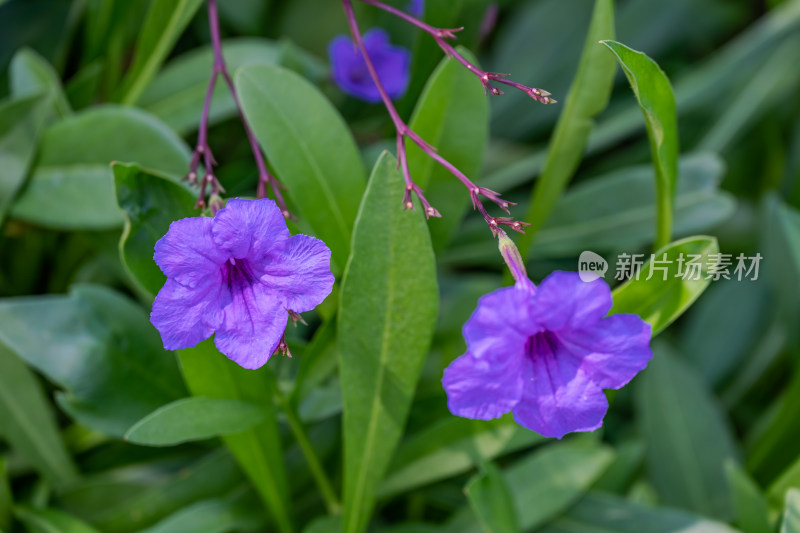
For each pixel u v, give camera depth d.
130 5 0.56
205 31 0.62
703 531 0.52
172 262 0.43
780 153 0.69
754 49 0.65
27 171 0.53
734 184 0.69
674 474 0.58
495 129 0.67
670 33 0.69
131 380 0.52
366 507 0.50
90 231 0.53
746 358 0.63
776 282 0.60
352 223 0.50
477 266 0.63
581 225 0.59
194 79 0.57
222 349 0.44
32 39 0.59
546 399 0.44
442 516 0.56
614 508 0.53
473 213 0.61
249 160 0.59
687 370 0.59
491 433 0.51
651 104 0.46
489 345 0.43
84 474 0.55
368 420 0.49
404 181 0.47
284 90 0.50
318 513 0.54
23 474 0.54
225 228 0.43
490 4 0.55
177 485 0.53
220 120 0.57
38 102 0.53
